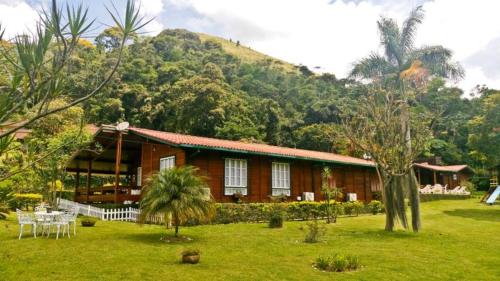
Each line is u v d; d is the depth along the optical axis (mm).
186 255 7727
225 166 16812
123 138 17750
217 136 42938
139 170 20938
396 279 6797
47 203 17312
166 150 16891
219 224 14422
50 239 10195
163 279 6555
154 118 45656
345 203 19547
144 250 8898
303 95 59812
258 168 18094
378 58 19172
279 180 18906
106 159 21328
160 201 10133
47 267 7215
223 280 6559
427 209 23125
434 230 13789
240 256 8516
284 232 12367
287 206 16797
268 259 8242
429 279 6844
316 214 17609
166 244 9781
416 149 13031
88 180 20125
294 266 7625
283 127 50375
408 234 12484
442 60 18875
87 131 17219
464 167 41938
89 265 7395
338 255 7961
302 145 46375
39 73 2703
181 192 10406
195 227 13344
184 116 44469
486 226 15359
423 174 39719
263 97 60031
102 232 11695
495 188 29219
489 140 23734
